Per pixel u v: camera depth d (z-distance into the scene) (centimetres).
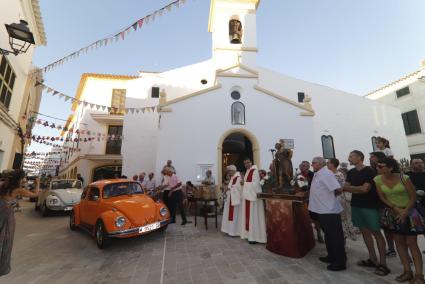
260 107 1116
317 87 1612
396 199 331
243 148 1348
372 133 1609
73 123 2186
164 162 986
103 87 1783
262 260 422
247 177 568
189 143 1021
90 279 365
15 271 400
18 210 1068
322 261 412
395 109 1727
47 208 929
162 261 432
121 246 531
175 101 1055
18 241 589
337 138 1536
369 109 1656
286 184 489
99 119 1702
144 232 528
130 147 1371
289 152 513
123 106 1761
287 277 350
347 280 337
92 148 1700
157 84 1480
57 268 412
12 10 809
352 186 389
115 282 353
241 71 1157
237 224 601
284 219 454
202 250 488
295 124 1117
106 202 573
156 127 1409
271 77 1578
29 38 579
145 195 658
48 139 1201
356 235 594
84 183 1656
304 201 470
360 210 386
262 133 1084
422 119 1762
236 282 338
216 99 1095
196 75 1522
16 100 966
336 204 394
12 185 325
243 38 1398
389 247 438
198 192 710
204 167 1005
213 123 1062
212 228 692
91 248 528
